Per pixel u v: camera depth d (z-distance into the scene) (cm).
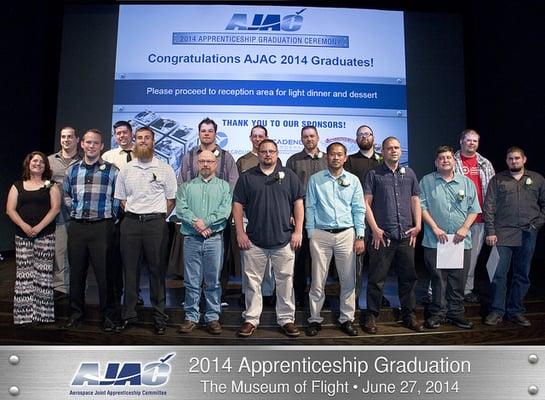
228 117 523
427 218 338
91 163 333
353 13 541
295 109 527
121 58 528
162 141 521
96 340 328
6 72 555
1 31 548
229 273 407
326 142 528
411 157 544
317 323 330
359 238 323
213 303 329
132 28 530
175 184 339
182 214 323
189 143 521
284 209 322
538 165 508
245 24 531
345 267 327
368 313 335
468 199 339
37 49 572
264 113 525
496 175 357
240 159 396
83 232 327
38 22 569
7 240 572
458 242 330
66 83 537
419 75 552
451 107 556
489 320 346
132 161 331
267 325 346
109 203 332
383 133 537
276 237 320
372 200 339
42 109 583
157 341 323
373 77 539
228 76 526
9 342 335
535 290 421
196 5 531
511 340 342
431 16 562
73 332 330
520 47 521
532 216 345
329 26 537
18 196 337
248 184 327
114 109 524
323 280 329
